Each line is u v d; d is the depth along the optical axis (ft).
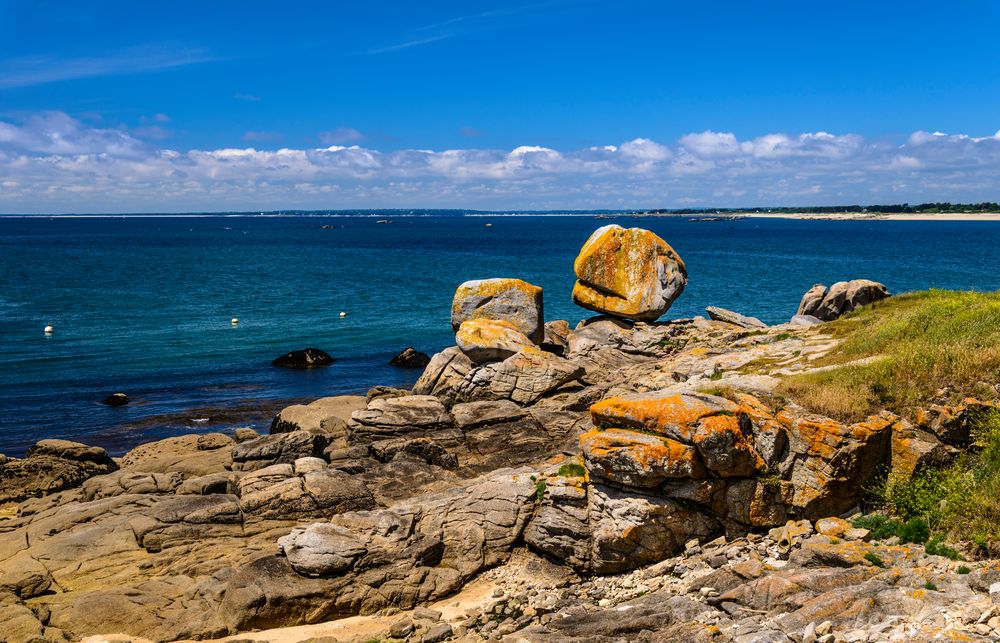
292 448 82.33
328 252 462.19
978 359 61.11
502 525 62.54
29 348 154.51
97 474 81.15
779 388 65.05
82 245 524.52
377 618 54.44
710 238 629.10
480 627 51.24
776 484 56.65
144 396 120.37
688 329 118.52
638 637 44.83
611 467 56.80
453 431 85.61
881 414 59.31
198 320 192.24
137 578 57.00
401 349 160.35
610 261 120.78
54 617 51.21
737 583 48.75
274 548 61.00
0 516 71.87
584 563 58.39
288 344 163.84
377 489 71.26
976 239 579.48
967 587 41.52
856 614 40.55
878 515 54.85
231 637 51.24
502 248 511.81
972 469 55.26
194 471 79.10
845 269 305.73
